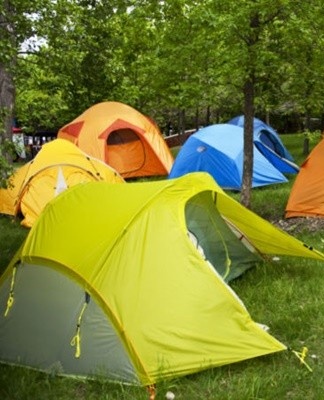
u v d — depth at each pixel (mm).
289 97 9562
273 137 13711
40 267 4863
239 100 11953
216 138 11969
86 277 4582
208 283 4711
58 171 9906
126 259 4672
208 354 4383
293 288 5977
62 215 5309
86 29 11242
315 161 8961
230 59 8289
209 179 6078
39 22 8812
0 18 7688
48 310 4684
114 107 14016
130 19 10680
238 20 7840
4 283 5062
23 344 4688
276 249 6676
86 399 4141
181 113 21547
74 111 15648
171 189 5395
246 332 4551
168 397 4062
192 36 8523
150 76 10484
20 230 9117
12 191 9852
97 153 13039
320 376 4285
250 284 6203
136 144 13844
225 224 6562
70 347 4492
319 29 8188
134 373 4250
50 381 4379
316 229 8359
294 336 4969
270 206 9992
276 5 7816
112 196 5398
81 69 11984
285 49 8523
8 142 5020
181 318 4477
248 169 9266
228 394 4078
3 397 4133
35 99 18594
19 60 10312
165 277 4652
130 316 4398
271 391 4086
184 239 4938
